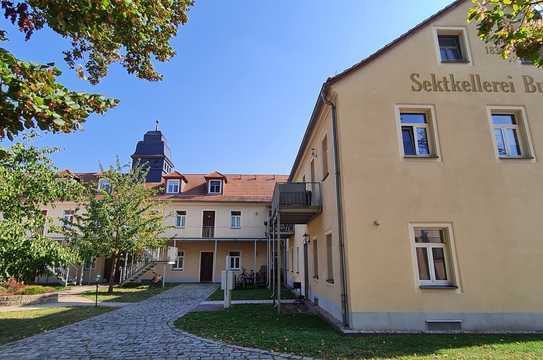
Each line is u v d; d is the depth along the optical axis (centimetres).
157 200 2453
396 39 1026
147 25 516
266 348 670
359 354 626
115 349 674
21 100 301
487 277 874
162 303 1454
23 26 367
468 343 708
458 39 1070
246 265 2853
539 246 902
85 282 2748
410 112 1002
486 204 922
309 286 1509
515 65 1032
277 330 847
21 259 836
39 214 1107
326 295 1130
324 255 1161
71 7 368
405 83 995
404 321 837
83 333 827
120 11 398
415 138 983
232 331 834
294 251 2052
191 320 999
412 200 913
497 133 1005
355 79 987
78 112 344
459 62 1024
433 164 941
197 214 2906
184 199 2888
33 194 1107
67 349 677
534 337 770
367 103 972
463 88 1004
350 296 846
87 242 1866
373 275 859
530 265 888
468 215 912
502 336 780
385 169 929
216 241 2744
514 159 960
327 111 1088
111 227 1919
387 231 888
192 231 2869
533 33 505
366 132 952
